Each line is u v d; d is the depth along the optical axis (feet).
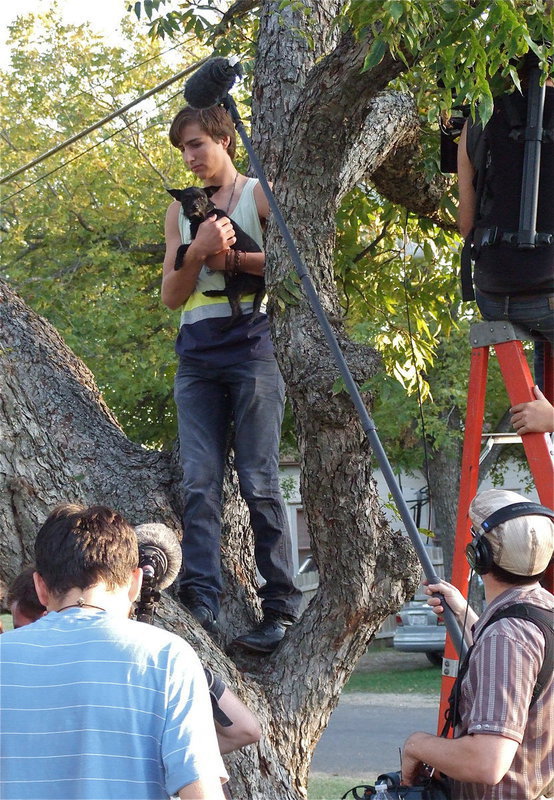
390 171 28.89
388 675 85.51
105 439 21.79
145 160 81.30
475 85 17.06
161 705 11.09
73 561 11.94
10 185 83.46
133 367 75.20
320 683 20.18
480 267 18.43
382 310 34.73
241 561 22.81
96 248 78.38
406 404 82.48
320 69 19.79
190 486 20.38
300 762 19.86
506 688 13.01
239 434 20.89
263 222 21.66
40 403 20.90
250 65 28.81
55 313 76.43
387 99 24.79
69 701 10.98
